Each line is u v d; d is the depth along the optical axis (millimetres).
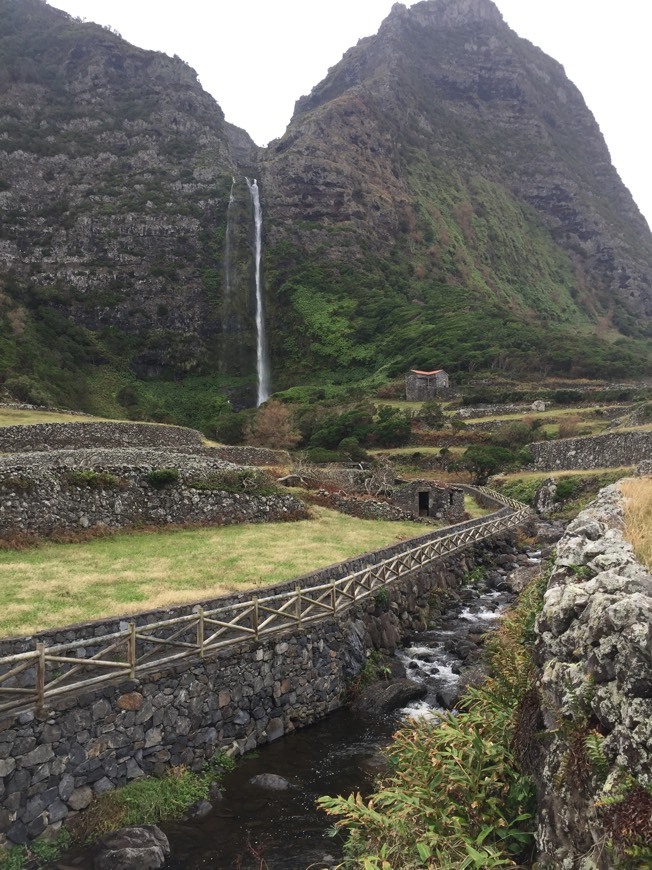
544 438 57500
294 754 11633
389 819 6062
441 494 35219
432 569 22766
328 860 8344
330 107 166375
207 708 11078
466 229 176750
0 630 11305
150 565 17750
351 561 17922
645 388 72500
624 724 4301
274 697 12430
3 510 19547
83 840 8594
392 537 25672
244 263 119812
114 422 41188
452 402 76812
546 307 166375
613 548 7871
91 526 21766
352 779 10656
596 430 55438
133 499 23328
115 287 106500
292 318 114000
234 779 10633
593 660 4988
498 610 21594
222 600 12898
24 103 131750
